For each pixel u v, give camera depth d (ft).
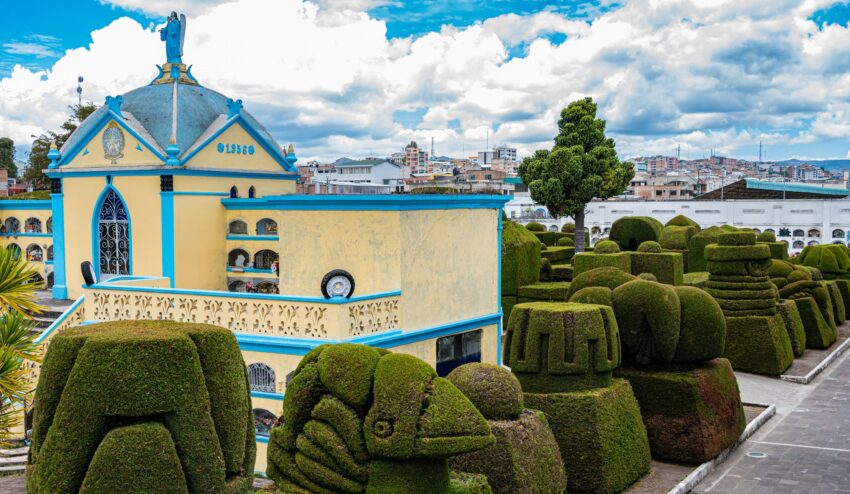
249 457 34.01
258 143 96.02
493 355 72.33
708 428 61.41
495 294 72.64
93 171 90.12
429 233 63.46
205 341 32.27
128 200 88.17
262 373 57.57
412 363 36.99
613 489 53.72
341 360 37.14
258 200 87.81
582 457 53.57
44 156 178.70
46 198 122.93
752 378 96.99
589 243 209.97
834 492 57.77
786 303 108.58
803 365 103.24
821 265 144.97
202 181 88.22
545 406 54.75
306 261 64.23
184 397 30.58
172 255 85.25
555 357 54.90
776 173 625.82
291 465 37.91
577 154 183.62
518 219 259.39
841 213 203.72
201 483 30.63
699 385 62.39
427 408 36.04
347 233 62.34
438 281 64.75
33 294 42.19
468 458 44.75
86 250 92.43
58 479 29.27
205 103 94.84
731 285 100.68
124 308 64.69
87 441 29.53
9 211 107.96
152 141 87.71
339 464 36.60
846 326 137.18
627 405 57.72
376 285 61.26
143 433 29.60
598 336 55.57
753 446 69.46
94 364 29.78
